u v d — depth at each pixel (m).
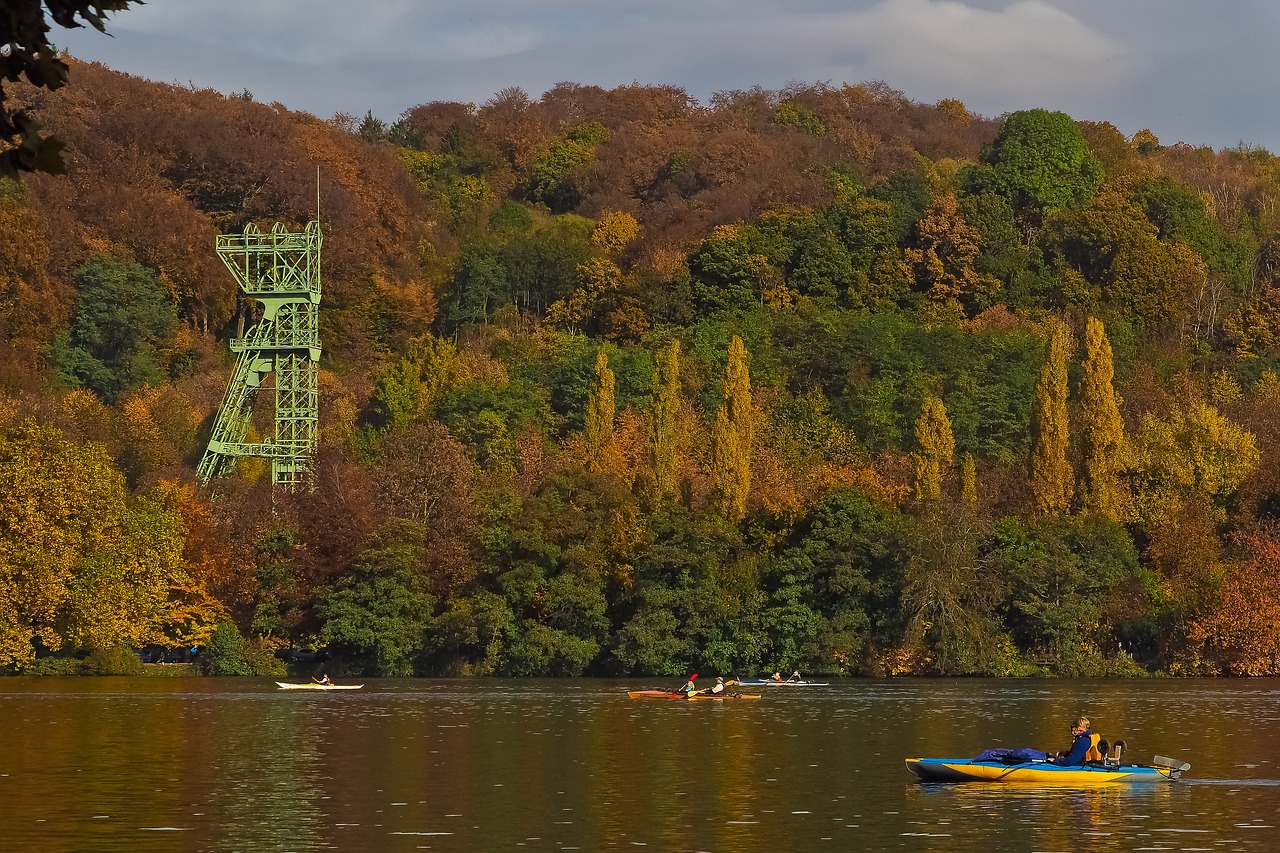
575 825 101.31
